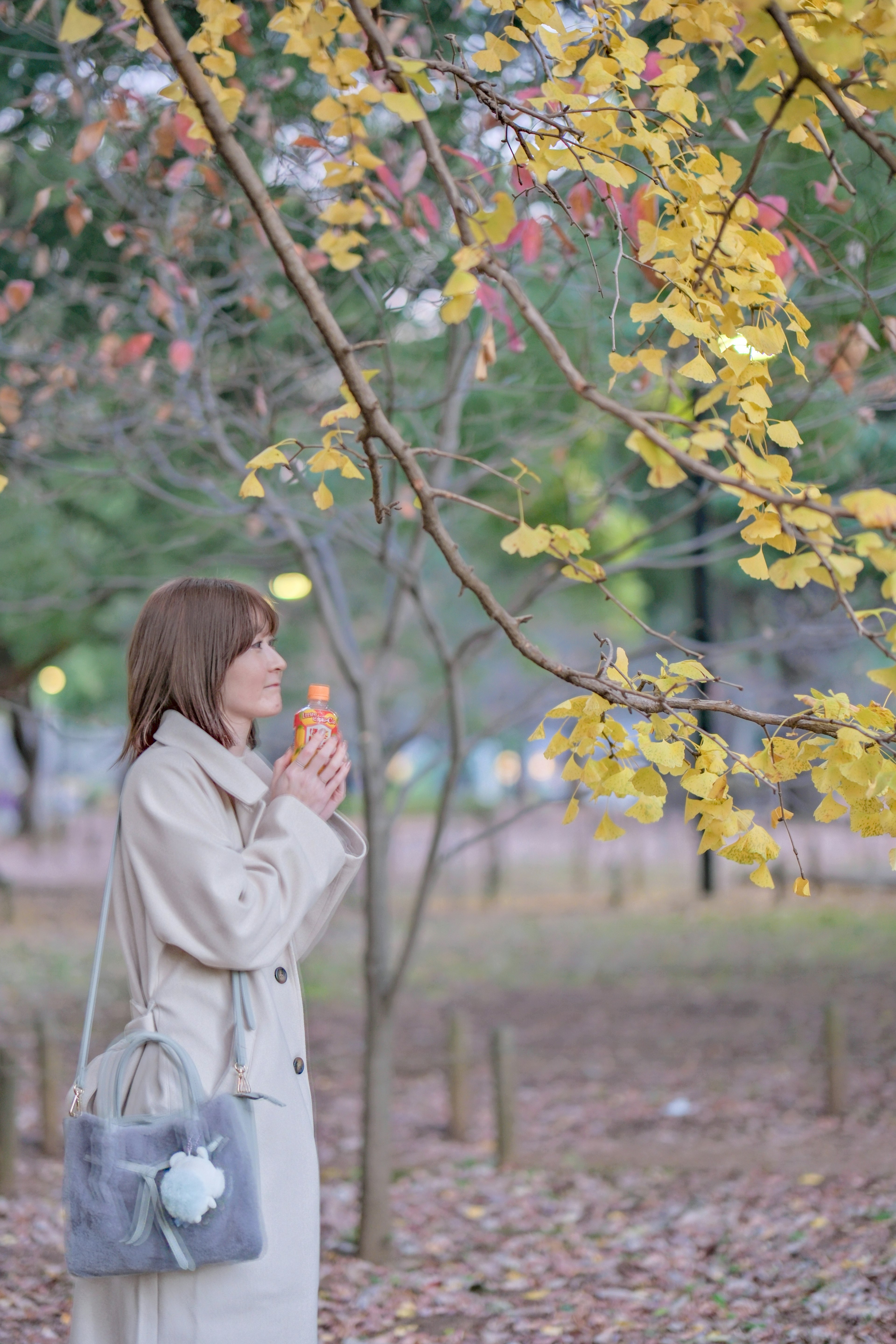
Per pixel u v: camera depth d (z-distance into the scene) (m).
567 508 6.47
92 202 5.28
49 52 5.23
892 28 2.17
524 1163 7.21
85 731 24.73
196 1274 2.12
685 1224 5.72
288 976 2.39
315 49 2.32
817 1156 6.80
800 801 7.95
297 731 2.48
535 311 1.94
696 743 2.35
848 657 12.70
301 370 5.75
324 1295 5.02
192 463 7.43
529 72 4.61
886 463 6.38
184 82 2.05
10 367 5.40
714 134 4.56
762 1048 10.03
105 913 2.34
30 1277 4.94
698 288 2.45
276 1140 2.20
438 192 4.83
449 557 2.20
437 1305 4.82
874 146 1.97
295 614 12.77
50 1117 7.42
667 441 1.84
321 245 2.32
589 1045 10.68
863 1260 4.78
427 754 43.25
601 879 24.72
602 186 3.46
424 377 6.40
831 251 3.45
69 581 10.98
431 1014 12.40
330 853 2.31
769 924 17.02
